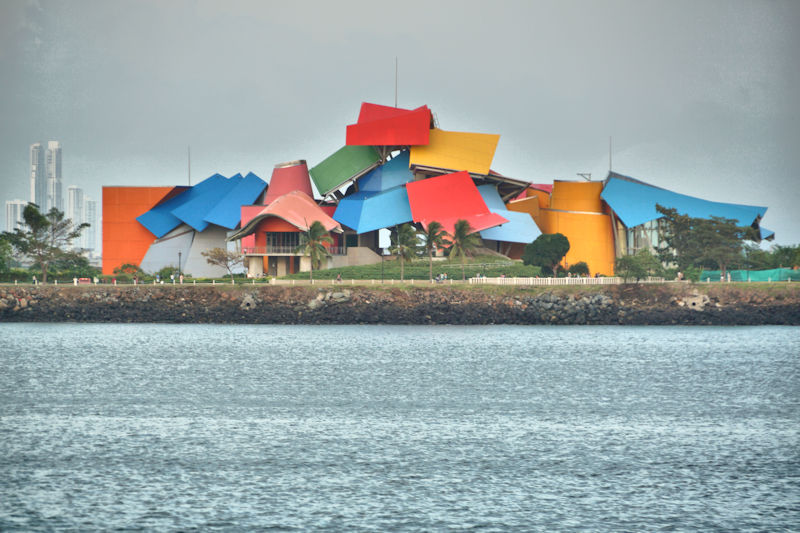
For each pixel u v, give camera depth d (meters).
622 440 87.38
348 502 66.56
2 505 65.25
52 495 67.75
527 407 106.31
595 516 63.44
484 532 60.12
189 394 115.00
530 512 64.38
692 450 83.00
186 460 78.50
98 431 90.44
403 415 100.56
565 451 82.56
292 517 62.97
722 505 66.00
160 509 64.62
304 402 109.06
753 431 91.94
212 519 62.47
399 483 71.75
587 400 112.00
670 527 61.25
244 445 84.44
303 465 77.19
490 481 72.38
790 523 62.03
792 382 128.88
